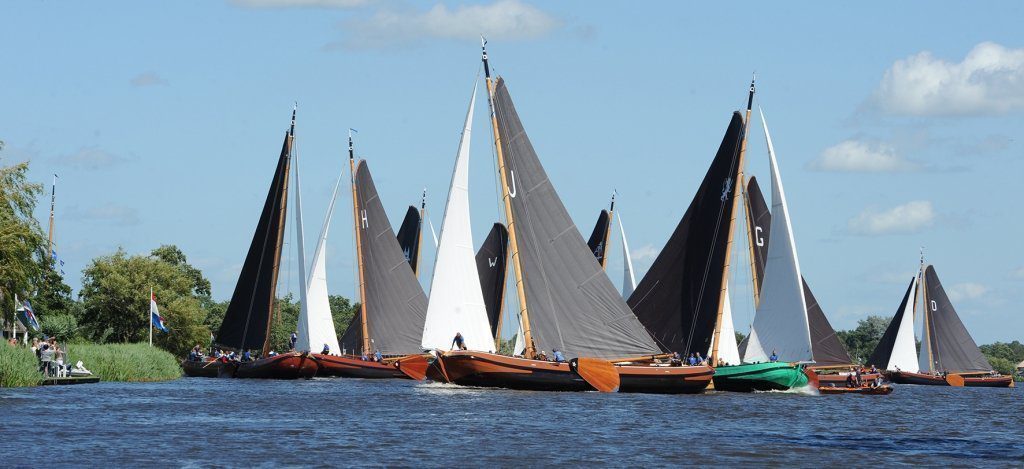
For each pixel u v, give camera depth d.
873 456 98.00
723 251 173.62
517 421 118.38
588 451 96.06
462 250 164.38
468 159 164.38
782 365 176.00
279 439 100.69
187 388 173.38
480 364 160.25
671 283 178.38
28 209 160.25
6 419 111.12
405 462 88.62
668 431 112.00
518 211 164.75
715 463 91.31
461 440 101.62
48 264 163.00
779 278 176.88
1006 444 110.81
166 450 92.75
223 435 103.00
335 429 109.00
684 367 167.12
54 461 86.12
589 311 165.88
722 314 174.00
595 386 161.25
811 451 100.00
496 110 164.75
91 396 143.12
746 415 133.25
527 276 164.38
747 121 173.00
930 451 102.94
